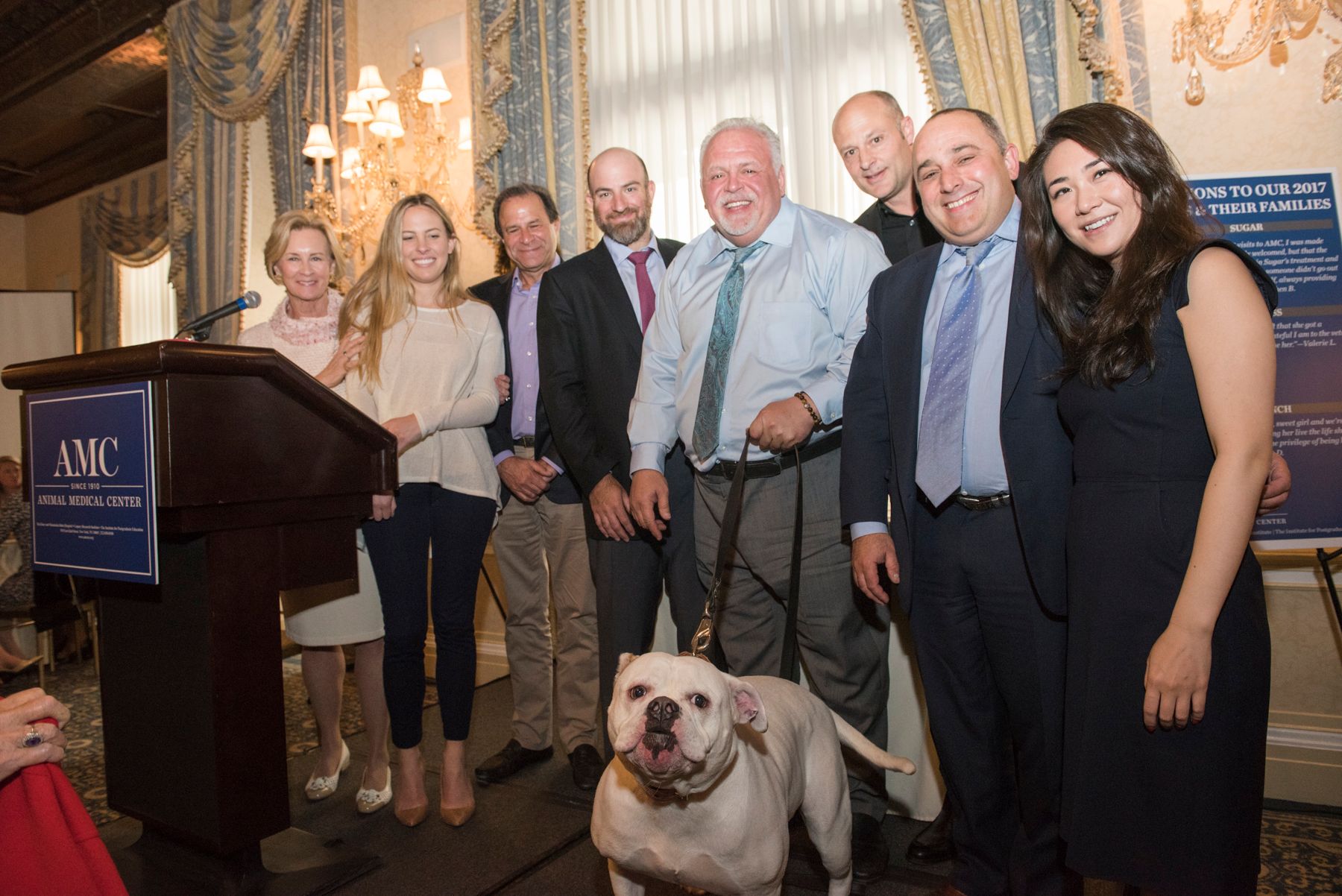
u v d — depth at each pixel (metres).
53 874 1.23
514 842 2.47
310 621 2.72
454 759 2.65
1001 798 1.96
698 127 3.84
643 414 2.40
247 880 2.08
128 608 2.13
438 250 2.71
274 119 5.17
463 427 2.66
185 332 2.08
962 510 1.87
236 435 1.97
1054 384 1.67
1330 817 2.54
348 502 2.25
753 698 1.51
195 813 2.01
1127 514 1.40
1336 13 2.65
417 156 4.59
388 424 2.48
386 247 2.69
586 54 4.04
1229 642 1.32
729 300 2.24
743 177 2.18
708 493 2.31
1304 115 2.73
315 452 2.15
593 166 2.73
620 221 2.69
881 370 2.06
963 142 1.79
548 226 3.07
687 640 2.52
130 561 1.85
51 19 6.08
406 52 4.83
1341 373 2.46
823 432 2.19
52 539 2.05
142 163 7.96
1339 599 2.66
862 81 3.50
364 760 3.21
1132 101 2.89
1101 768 1.40
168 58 5.73
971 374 1.83
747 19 3.74
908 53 3.41
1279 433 2.49
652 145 3.98
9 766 1.23
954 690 1.95
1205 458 1.36
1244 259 1.34
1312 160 2.73
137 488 1.84
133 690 2.13
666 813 1.53
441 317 2.73
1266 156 2.79
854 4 3.51
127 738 2.15
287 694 4.18
